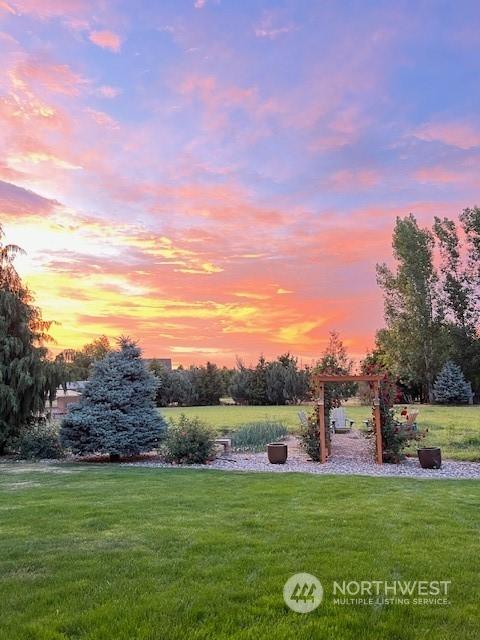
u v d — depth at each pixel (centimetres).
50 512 639
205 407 3953
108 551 463
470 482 880
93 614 325
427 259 4325
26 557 448
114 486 856
